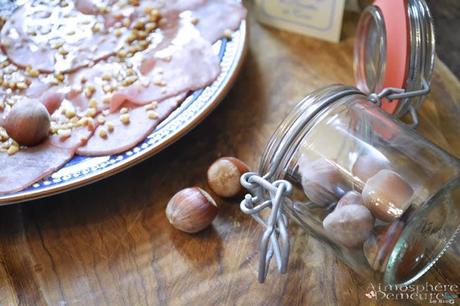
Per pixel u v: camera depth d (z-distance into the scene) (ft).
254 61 1.27
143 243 0.99
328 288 0.93
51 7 1.28
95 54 1.18
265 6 1.32
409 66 1.02
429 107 1.16
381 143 0.90
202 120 1.06
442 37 1.25
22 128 1.00
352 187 0.88
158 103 1.07
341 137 0.90
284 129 0.89
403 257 0.86
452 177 0.85
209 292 0.93
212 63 1.12
